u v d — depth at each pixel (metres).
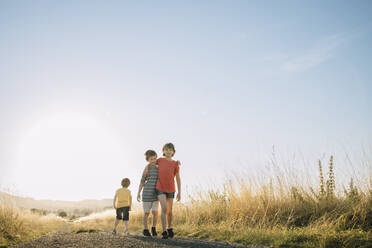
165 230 4.57
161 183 4.80
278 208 5.89
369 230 3.99
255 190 6.49
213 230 5.36
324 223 4.54
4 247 3.85
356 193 5.39
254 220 5.67
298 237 3.91
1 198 7.00
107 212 17.09
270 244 3.80
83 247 3.39
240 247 3.48
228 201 6.94
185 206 7.55
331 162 6.00
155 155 5.11
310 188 6.05
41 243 3.97
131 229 7.67
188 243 3.69
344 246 3.44
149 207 5.03
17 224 6.46
